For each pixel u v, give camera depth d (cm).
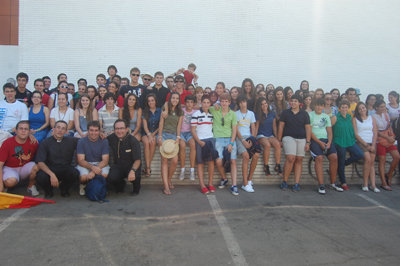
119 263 253
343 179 520
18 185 469
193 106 529
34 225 324
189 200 429
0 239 290
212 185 502
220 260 262
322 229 338
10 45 924
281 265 257
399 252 287
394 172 575
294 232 327
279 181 545
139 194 452
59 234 304
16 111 491
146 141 496
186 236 309
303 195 475
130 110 502
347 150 533
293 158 495
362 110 531
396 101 646
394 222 366
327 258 271
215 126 492
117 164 444
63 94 504
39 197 419
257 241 302
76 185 474
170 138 490
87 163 418
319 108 514
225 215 372
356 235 324
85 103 506
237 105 555
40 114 507
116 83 608
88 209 378
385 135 540
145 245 287
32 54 928
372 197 475
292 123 502
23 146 420
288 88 652
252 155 490
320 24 979
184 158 501
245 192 481
